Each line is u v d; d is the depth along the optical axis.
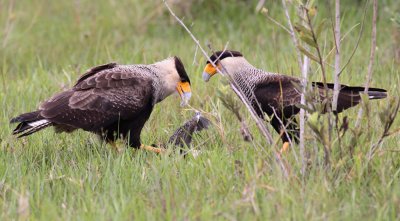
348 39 16.95
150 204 9.13
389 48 16.38
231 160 10.41
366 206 8.92
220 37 18.50
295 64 14.52
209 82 14.11
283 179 9.42
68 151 11.48
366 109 9.98
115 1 21.14
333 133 10.46
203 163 10.50
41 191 9.70
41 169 10.71
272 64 15.14
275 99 11.70
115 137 11.80
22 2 22.20
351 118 11.53
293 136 11.08
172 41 18.61
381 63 15.44
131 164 10.58
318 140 9.73
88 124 11.33
